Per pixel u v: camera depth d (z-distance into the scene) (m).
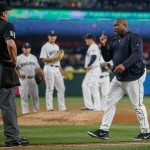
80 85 69.12
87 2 81.62
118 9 75.06
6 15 22.30
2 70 21.91
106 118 24.83
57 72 41.97
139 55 23.89
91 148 21.45
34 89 41.75
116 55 24.66
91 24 74.38
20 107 53.12
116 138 25.80
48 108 41.91
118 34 24.83
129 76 24.27
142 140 24.67
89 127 31.73
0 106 22.16
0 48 21.88
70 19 73.94
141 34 76.38
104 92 43.72
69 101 61.00
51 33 41.44
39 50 75.25
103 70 43.53
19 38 73.38
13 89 22.25
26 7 72.44
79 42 75.94
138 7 83.38
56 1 80.06
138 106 24.62
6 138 22.28
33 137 26.39
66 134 27.98
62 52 42.00
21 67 41.28
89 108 43.00
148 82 71.62
